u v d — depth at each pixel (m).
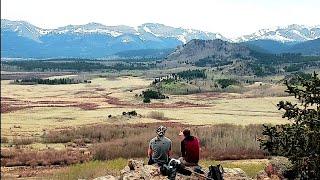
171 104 190.38
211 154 60.28
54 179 33.41
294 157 14.39
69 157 62.72
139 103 193.00
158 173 16.52
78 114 146.75
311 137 14.07
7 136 93.00
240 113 157.00
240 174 18.45
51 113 150.88
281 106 15.26
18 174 50.44
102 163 39.31
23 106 176.00
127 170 18.66
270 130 14.99
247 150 61.31
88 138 88.50
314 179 14.34
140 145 64.94
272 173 17.41
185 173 15.82
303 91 15.15
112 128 96.25
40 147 77.62
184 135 16.36
